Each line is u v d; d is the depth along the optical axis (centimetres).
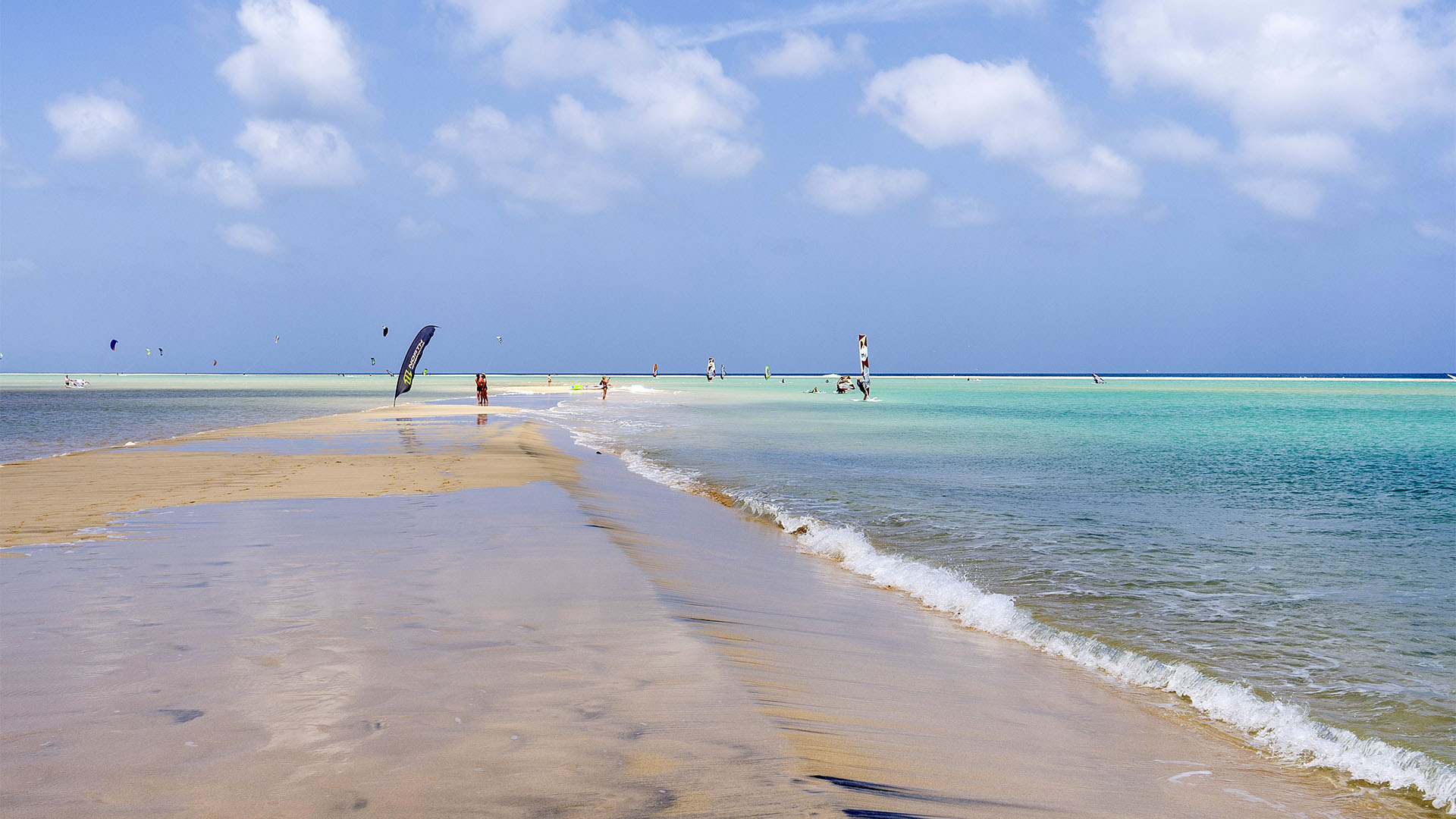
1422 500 1753
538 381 16838
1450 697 649
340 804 336
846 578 1047
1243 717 602
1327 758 534
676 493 1770
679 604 762
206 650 563
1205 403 7494
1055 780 457
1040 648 774
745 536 1309
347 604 707
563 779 371
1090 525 1428
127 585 777
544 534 1102
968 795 411
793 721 480
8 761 374
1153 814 429
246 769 370
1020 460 2523
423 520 1212
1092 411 5994
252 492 1519
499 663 552
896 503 1656
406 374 4722
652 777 379
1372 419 5003
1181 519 1495
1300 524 1452
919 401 7662
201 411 5525
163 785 351
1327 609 905
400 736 414
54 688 480
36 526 1133
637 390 10006
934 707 566
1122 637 800
